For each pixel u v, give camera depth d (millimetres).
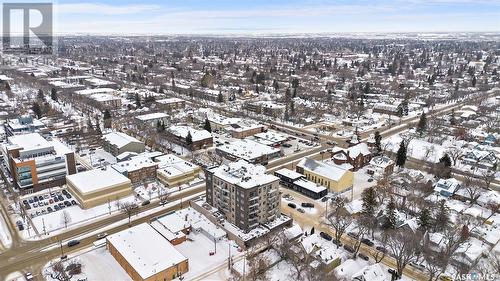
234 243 132125
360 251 128375
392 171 195750
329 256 120562
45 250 127188
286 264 121000
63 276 108625
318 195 164875
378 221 140125
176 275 113750
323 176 173125
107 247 127250
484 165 198375
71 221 144750
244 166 151125
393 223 135250
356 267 117688
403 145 196750
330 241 133750
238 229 136250
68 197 164250
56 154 174625
